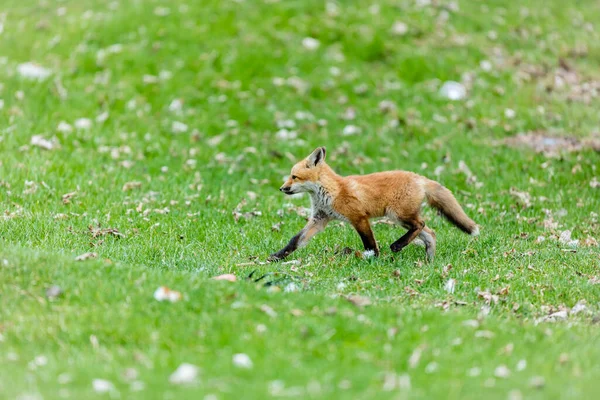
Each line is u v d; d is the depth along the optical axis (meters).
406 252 15.39
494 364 9.70
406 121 23.75
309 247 15.65
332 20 29.03
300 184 14.48
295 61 26.83
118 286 11.66
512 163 21.16
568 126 23.84
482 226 17.39
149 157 21.45
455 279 13.73
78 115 23.34
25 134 21.64
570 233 16.78
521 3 32.38
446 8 30.44
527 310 12.52
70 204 17.44
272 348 9.83
